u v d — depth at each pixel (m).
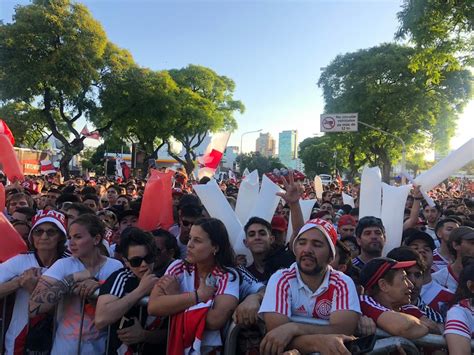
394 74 30.39
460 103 29.92
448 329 2.46
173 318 2.71
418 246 3.93
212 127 34.72
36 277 3.10
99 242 3.26
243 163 56.34
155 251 3.04
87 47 21.69
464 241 3.94
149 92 25.27
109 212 5.93
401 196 4.64
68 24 21.00
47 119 23.27
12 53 20.95
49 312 3.01
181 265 2.99
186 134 34.19
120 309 2.75
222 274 2.83
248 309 2.58
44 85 21.66
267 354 2.36
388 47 32.50
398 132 31.08
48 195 7.61
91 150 66.06
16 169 6.63
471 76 28.83
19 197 6.01
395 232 4.59
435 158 36.91
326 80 34.09
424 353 2.61
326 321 2.50
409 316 2.52
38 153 25.36
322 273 2.63
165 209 5.04
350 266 3.45
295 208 4.06
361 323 2.54
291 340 2.40
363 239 4.05
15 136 37.00
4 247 3.35
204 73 37.81
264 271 3.80
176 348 2.65
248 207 4.79
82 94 23.27
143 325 2.93
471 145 5.11
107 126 26.08
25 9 21.05
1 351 3.16
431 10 10.19
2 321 3.18
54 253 3.36
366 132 32.25
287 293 2.61
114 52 24.09
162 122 27.17
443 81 29.14
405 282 2.76
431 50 11.41
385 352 2.40
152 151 33.91
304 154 69.06
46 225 3.29
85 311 2.99
